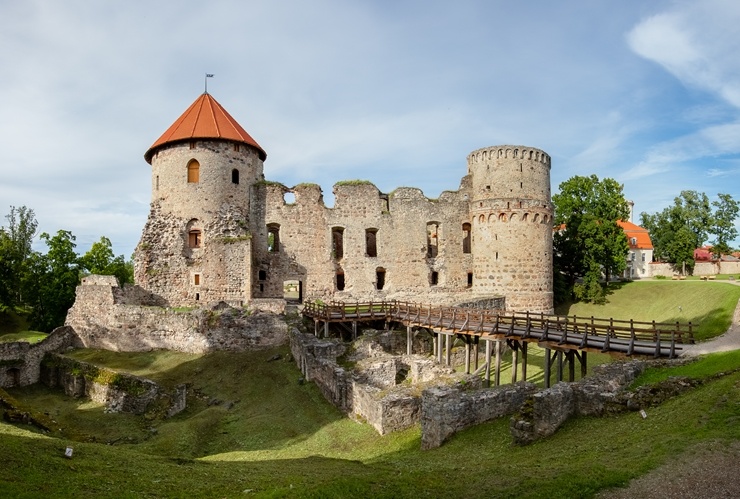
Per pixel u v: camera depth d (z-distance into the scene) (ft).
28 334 127.65
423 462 47.80
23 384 98.94
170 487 36.09
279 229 144.66
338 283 155.94
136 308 113.70
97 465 39.96
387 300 151.53
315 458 55.67
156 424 74.79
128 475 38.24
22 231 184.96
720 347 63.87
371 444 61.11
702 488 30.76
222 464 49.11
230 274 129.80
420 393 67.21
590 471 34.94
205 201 132.26
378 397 65.36
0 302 155.33
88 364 93.91
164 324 111.45
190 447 64.44
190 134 132.57
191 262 131.03
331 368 77.66
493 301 133.18
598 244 170.40
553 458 41.16
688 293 154.51
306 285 145.59
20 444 41.63
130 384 83.10
